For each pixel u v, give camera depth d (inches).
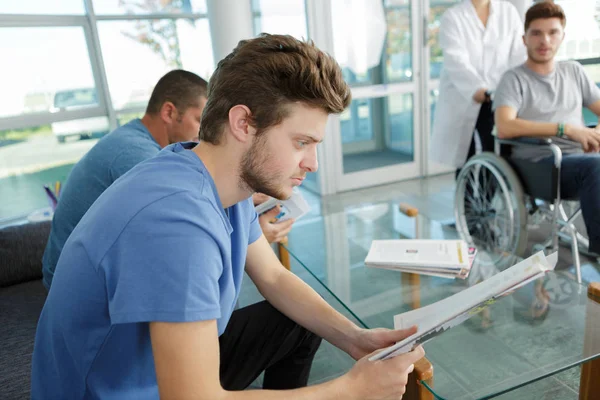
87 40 123.4
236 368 42.0
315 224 76.7
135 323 25.5
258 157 26.8
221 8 111.3
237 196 29.1
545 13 78.2
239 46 27.5
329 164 144.0
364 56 140.3
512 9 105.0
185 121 52.3
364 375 28.9
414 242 60.1
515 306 49.0
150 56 133.3
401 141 154.8
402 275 54.9
